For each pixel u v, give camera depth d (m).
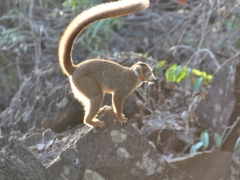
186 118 13.39
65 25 23.58
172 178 9.28
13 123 14.55
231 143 12.71
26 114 14.41
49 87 14.97
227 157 11.12
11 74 23.58
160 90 14.92
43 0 24.95
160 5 24.59
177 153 13.00
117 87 9.50
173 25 23.56
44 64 22.72
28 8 24.61
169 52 18.28
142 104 13.63
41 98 14.05
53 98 13.80
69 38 9.73
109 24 23.27
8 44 23.27
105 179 9.14
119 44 24.08
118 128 9.30
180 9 25.17
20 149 8.61
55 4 24.81
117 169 9.18
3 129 14.68
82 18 9.73
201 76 14.55
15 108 15.07
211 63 19.66
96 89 9.51
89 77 9.55
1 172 8.07
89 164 9.09
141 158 9.24
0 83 23.53
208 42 20.23
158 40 23.47
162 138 13.12
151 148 9.27
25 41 23.64
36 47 21.66
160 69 15.17
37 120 13.82
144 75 9.67
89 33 23.30
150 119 13.99
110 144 9.23
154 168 9.24
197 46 21.03
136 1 9.54
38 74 15.43
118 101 9.45
